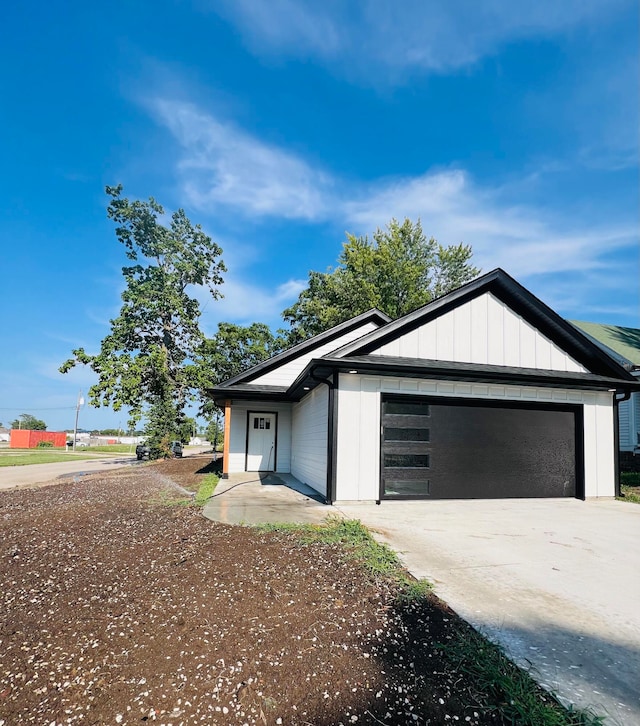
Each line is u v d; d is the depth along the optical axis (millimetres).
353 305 24562
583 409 8992
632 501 8492
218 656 2332
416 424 8016
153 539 4832
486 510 7008
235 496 8297
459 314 8523
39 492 9695
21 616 2867
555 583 3564
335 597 3139
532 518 6363
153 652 2379
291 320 26875
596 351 8906
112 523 5785
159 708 1916
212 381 24312
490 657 2350
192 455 28219
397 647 2447
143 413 23219
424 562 4070
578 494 8750
